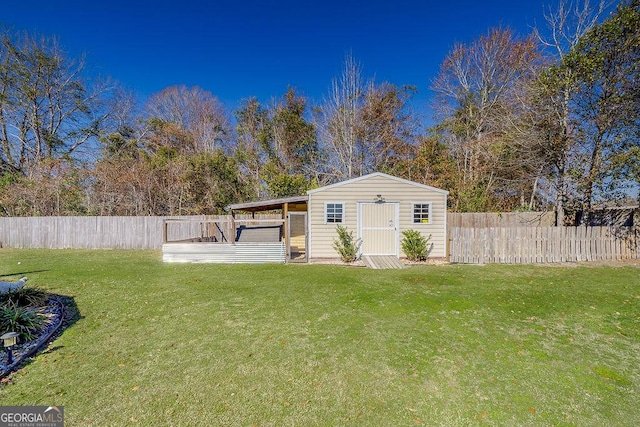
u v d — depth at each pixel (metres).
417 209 11.12
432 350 3.84
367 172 21.69
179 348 3.92
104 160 19.25
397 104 21.95
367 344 4.00
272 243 10.39
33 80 20.00
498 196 17.41
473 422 2.59
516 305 5.46
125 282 7.38
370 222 11.05
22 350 3.82
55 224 14.46
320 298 6.01
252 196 20.48
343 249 10.33
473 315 5.00
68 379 3.22
